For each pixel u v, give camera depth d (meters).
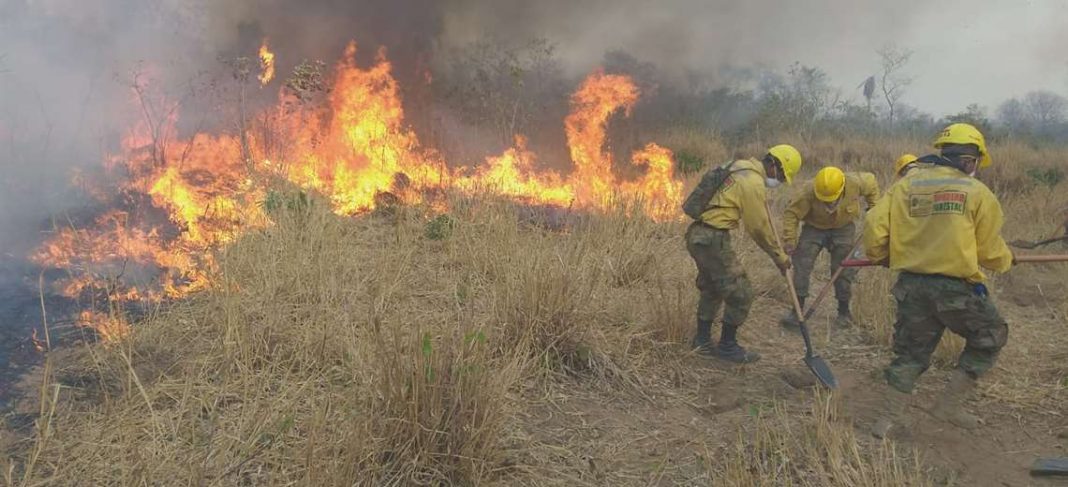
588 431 3.56
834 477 3.13
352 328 3.87
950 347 4.54
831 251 5.30
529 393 3.81
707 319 4.57
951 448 3.59
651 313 4.70
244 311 3.94
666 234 6.75
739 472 3.13
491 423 3.10
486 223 5.73
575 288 4.36
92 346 3.71
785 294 5.82
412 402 2.97
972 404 4.08
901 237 3.72
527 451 3.27
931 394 4.19
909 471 3.14
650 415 3.80
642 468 3.29
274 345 3.78
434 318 4.25
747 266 6.14
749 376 4.34
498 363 3.64
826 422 3.48
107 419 3.01
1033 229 7.89
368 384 3.18
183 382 3.41
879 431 3.66
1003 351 4.81
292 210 5.42
